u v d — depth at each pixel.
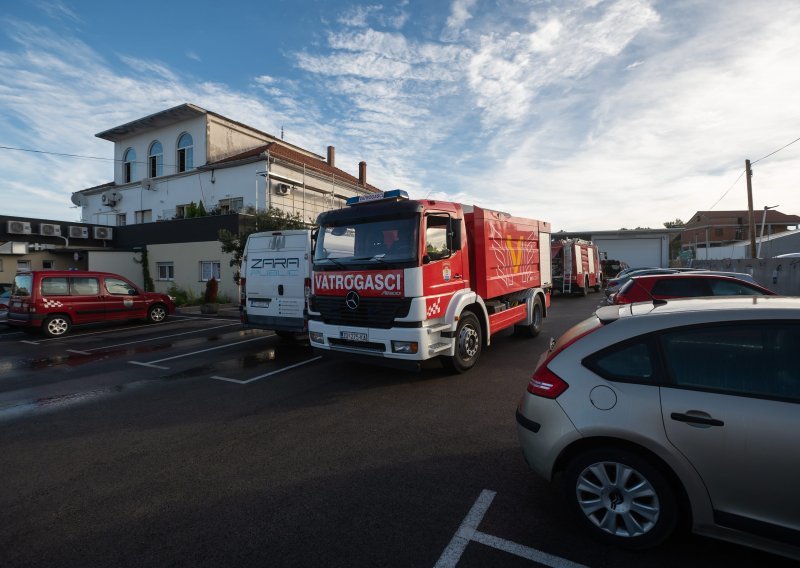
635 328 2.77
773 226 59.97
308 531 2.93
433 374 6.89
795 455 2.24
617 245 39.59
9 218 20.16
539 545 2.72
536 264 10.30
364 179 31.97
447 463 3.88
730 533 2.41
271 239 9.12
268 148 23.08
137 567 2.61
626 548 2.63
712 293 7.96
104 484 3.66
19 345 10.42
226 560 2.65
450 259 6.47
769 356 2.43
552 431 2.81
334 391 6.16
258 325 9.35
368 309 6.15
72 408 5.70
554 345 3.35
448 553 2.66
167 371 7.61
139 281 21.52
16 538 2.93
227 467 3.92
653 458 2.58
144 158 26.42
